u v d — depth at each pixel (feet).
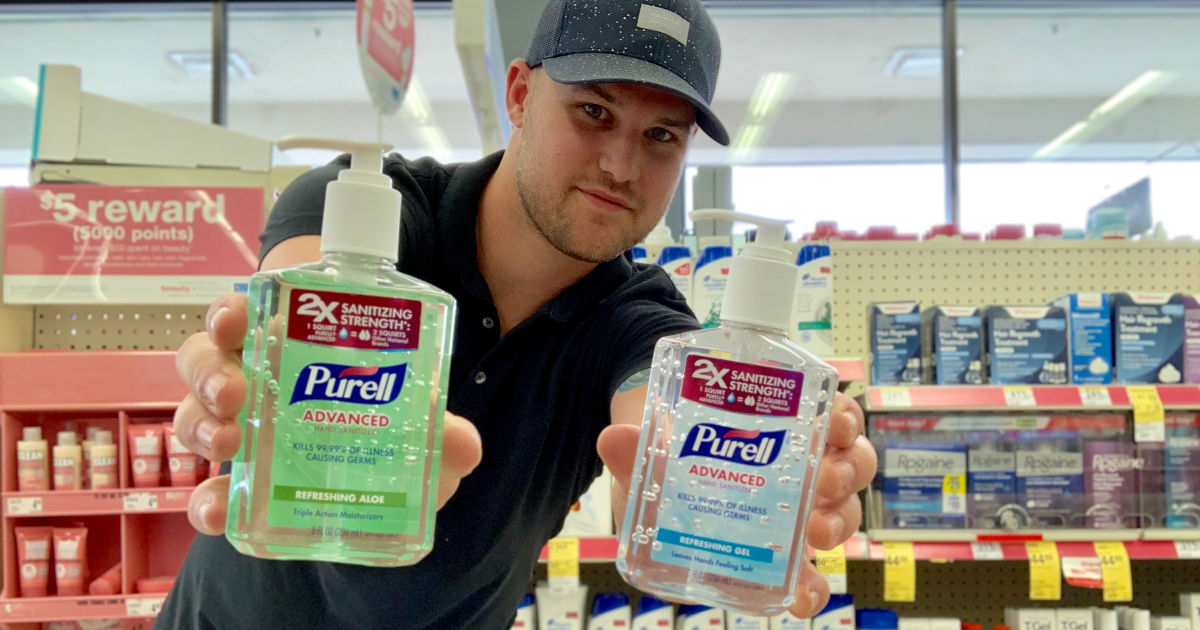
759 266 2.19
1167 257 8.91
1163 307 7.44
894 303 7.51
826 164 19.45
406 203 3.05
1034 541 7.20
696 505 2.16
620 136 2.54
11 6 16.61
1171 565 8.53
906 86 19.19
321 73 18.74
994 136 18.75
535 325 3.05
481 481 3.00
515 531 3.12
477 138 19.79
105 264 6.50
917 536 7.18
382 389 1.99
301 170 7.24
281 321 1.96
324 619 3.11
